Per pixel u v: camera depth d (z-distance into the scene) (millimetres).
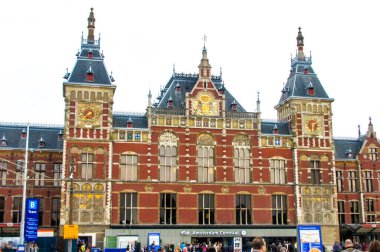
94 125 66062
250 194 70188
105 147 65938
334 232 71688
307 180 72375
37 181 70312
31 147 71438
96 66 69000
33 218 41875
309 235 36031
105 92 67250
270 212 70250
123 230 64188
